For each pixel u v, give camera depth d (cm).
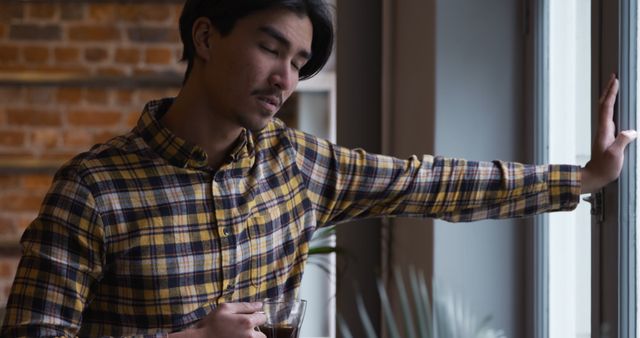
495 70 285
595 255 228
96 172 170
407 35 321
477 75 285
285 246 188
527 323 283
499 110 284
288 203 188
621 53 213
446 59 285
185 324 174
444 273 288
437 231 288
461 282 288
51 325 163
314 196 196
